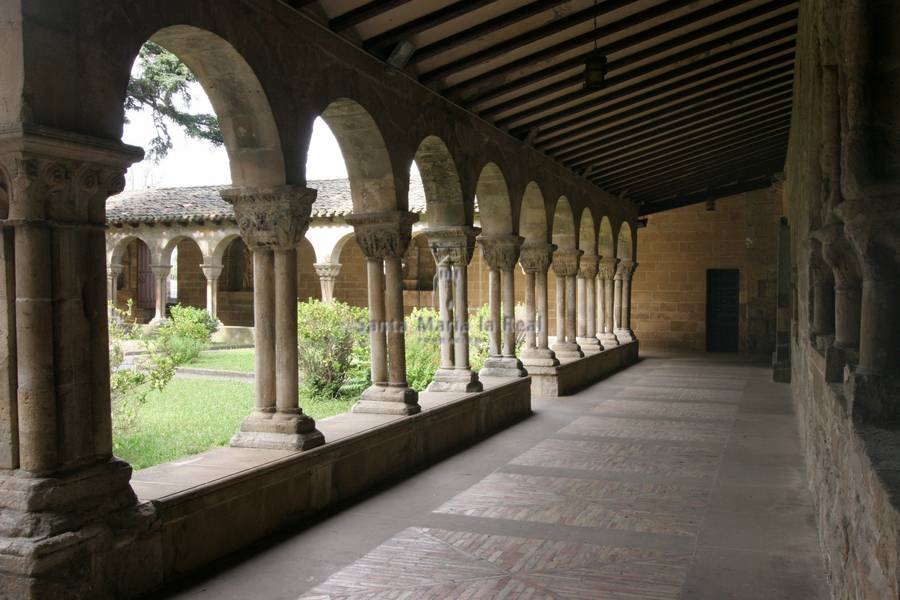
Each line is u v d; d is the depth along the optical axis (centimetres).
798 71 810
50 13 332
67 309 344
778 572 409
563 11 626
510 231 951
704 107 1002
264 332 523
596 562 425
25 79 321
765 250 1819
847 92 294
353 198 675
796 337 935
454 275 819
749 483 604
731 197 1845
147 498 384
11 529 319
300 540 460
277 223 512
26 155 324
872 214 270
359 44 601
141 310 2495
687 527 490
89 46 352
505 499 556
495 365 958
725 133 1209
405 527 488
